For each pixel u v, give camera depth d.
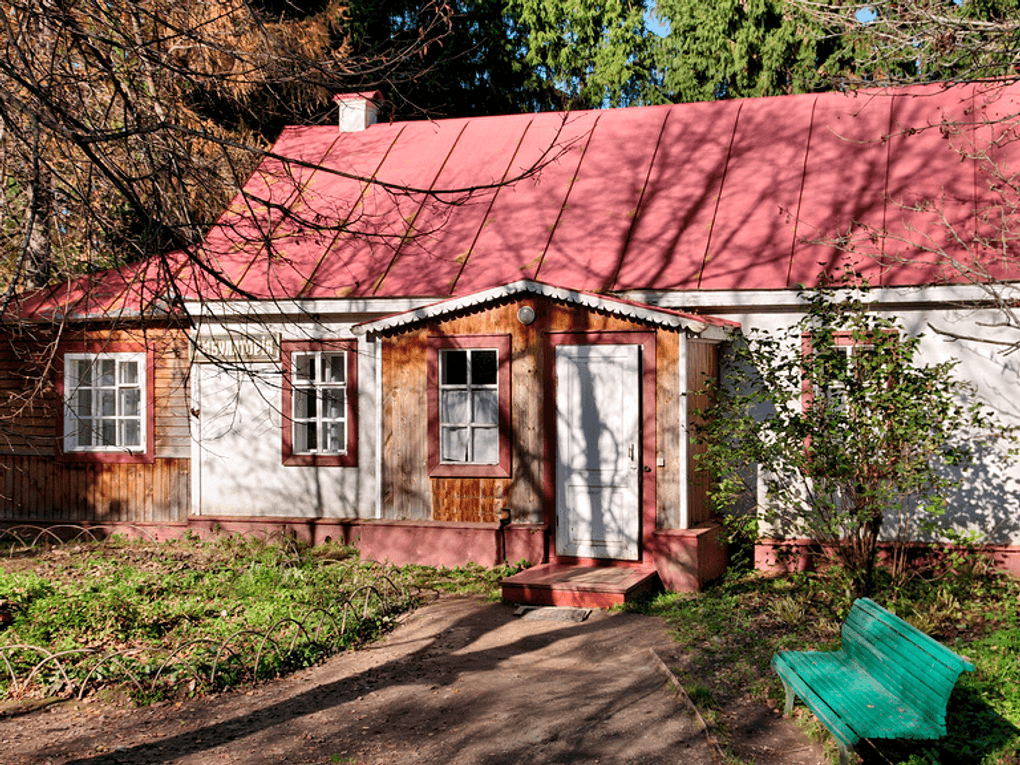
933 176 12.12
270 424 13.32
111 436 15.19
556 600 9.91
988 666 7.30
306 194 14.57
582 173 13.96
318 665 8.19
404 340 12.02
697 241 12.28
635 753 5.97
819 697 5.85
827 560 10.41
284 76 7.55
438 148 15.31
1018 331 10.64
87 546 13.32
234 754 6.16
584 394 11.15
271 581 10.84
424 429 11.93
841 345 11.12
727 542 11.47
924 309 10.99
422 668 8.00
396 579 11.02
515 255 12.84
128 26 7.50
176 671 7.64
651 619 9.28
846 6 9.11
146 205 7.45
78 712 7.06
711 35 24.39
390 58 7.77
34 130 6.20
